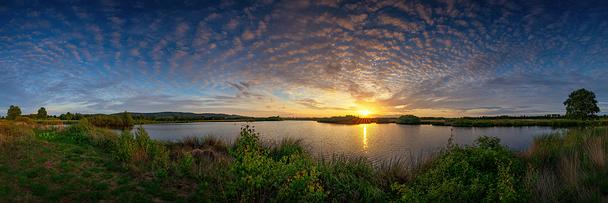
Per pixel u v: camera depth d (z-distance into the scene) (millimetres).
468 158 7145
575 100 36719
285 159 6539
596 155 7480
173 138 26188
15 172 6773
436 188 5227
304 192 5367
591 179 5965
